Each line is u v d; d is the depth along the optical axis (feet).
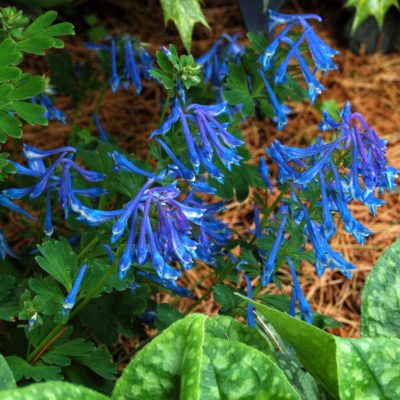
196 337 1.09
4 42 1.38
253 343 1.24
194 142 1.38
